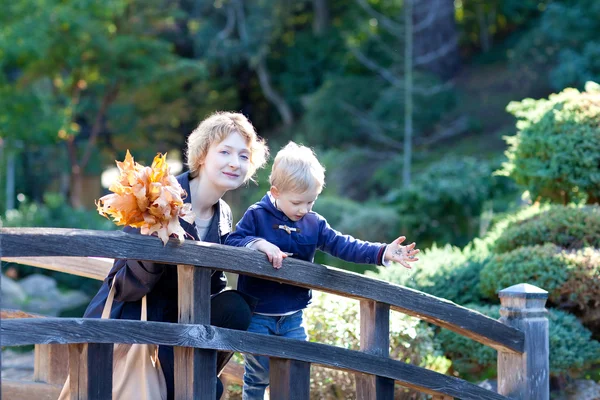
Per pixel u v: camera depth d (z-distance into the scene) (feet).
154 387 10.48
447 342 18.17
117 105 76.74
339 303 16.21
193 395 10.18
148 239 9.66
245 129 11.30
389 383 12.22
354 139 76.33
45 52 59.31
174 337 9.93
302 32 93.25
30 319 8.94
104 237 9.33
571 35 68.59
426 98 71.67
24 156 78.33
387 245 11.51
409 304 12.21
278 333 11.84
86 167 78.64
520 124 21.49
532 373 13.42
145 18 72.49
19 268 51.57
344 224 49.11
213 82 87.15
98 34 65.51
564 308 18.03
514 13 85.81
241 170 11.19
